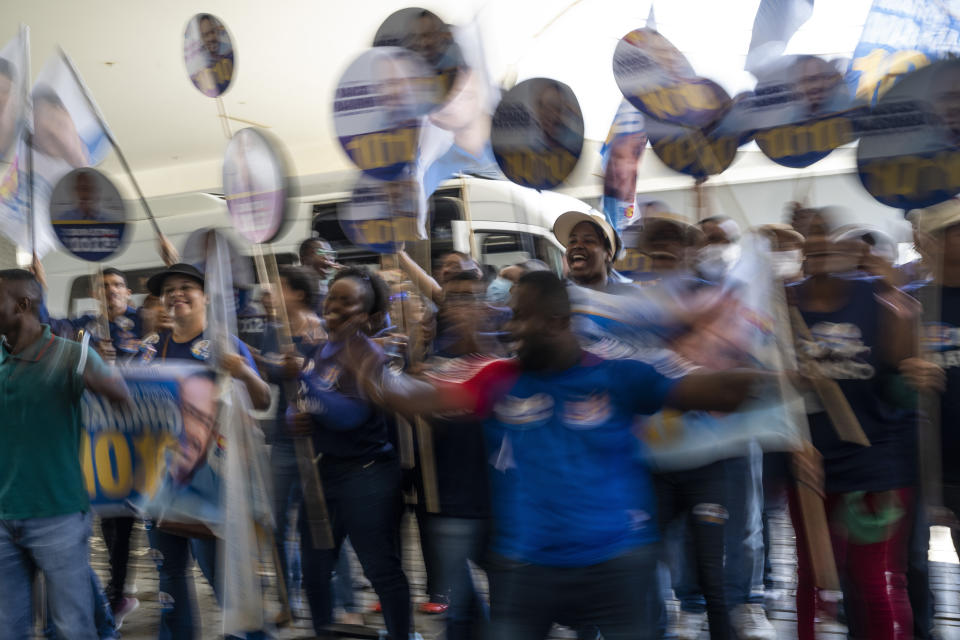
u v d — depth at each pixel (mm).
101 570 5254
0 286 3094
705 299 2730
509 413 2240
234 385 3396
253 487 3396
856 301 2977
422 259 3562
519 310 2240
